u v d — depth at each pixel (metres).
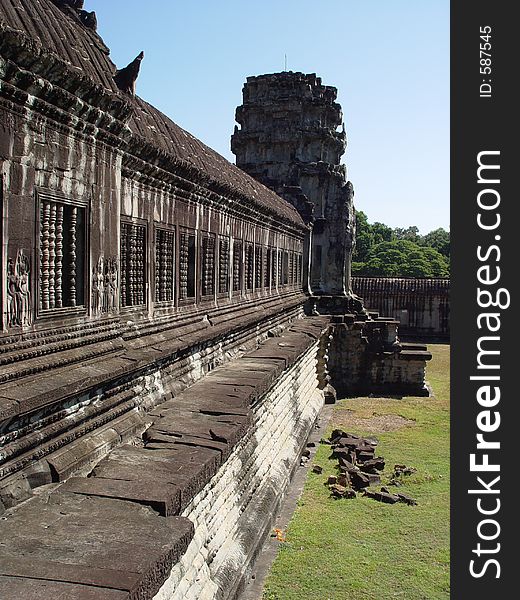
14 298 5.14
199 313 10.93
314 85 25.45
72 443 5.74
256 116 25.42
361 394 23.31
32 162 5.34
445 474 13.36
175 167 9.06
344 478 12.66
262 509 9.61
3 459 4.72
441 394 23.28
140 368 7.12
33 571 3.96
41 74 5.29
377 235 77.44
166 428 7.26
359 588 8.33
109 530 4.60
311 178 25.08
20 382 5.04
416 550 9.57
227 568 7.32
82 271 6.30
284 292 20.38
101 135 6.46
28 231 5.30
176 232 9.71
